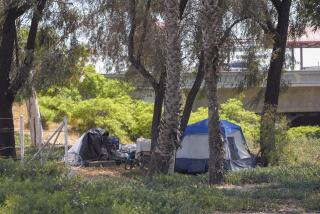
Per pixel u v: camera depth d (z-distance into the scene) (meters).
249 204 17.83
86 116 50.91
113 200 14.61
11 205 13.64
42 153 27.25
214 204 17.11
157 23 31.12
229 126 33.94
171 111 25.03
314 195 20.14
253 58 35.19
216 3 24.34
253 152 39.62
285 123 36.03
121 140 49.75
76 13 32.78
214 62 24.36
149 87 37.47
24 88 32.47
